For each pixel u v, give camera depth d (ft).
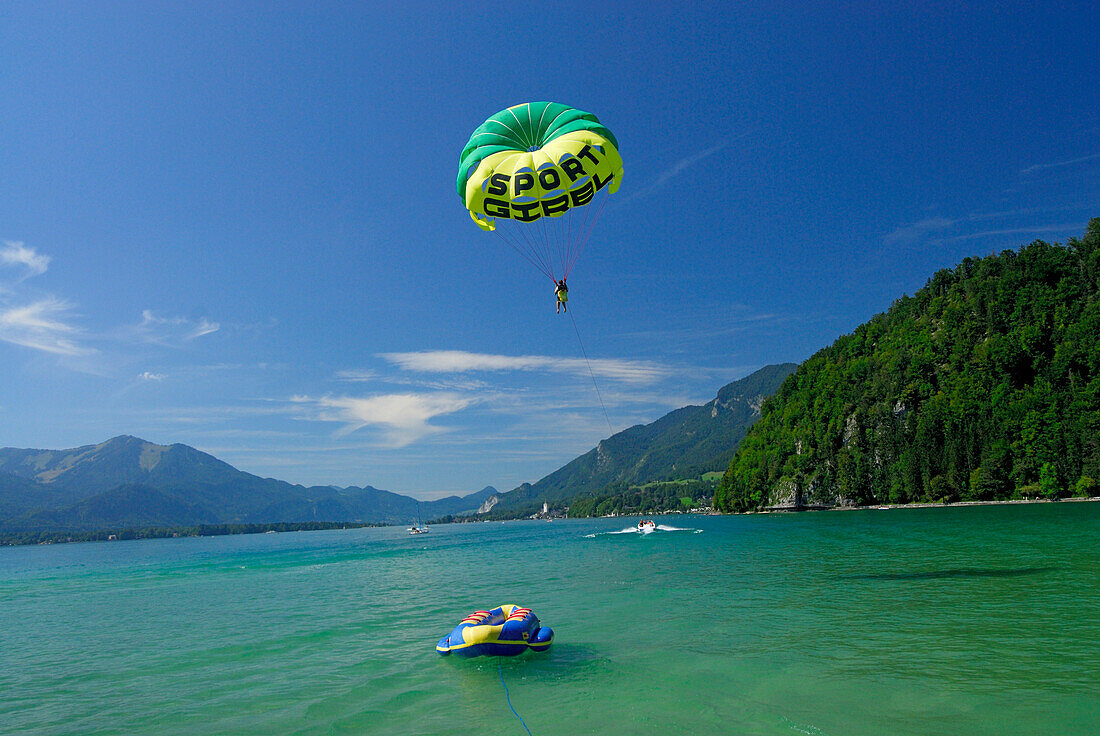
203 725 35.60
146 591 123.95
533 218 69.05
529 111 70.79
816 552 124.77
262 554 265.95
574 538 265.95
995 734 28.86
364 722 34.60
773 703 34.42
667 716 33.04
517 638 47.21
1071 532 137.08
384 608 79.25
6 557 407.44
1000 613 54.29
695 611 63.72
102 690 45.27
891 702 33.68
